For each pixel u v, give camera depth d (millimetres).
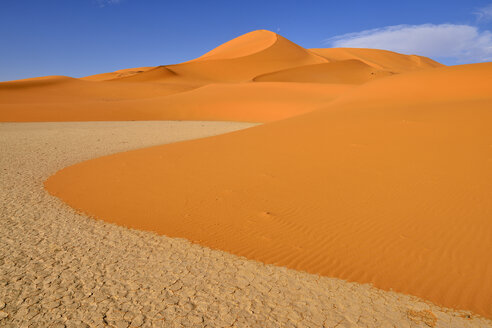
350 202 7688
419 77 22250
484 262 5078
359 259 5477
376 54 134000
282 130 16531
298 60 112750
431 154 9961
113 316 4324
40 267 5586
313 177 9594
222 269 5457
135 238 6730
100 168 13273
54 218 7957
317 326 4098
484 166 8555
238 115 45781
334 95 51688
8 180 11766
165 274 5348
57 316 4324
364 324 4102
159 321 4230
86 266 5617
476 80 19094
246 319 4250
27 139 23984
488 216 6355
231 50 132125
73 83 88188
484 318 4070
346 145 12172
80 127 33938
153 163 13320
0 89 74062
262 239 6395
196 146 16109
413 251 5539
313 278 5094
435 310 4266
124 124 37875
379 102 20234
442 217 6527
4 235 6926
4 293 4824
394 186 8242
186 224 7297
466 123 12148
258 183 9617
